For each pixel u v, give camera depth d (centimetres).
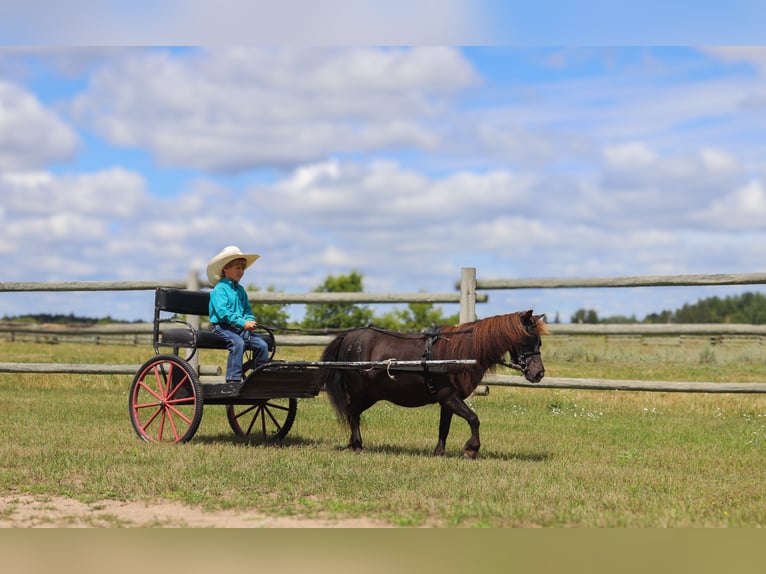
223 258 1012
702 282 1332
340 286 5022
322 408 1408
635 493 747
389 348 952
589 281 1382
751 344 2694
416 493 728
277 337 1465
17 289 1591
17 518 648
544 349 2422
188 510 679
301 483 768
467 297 1417
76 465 846
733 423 1305
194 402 1001
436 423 1274
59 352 2381
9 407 1334
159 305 1031
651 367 1967
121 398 1469
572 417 1348
